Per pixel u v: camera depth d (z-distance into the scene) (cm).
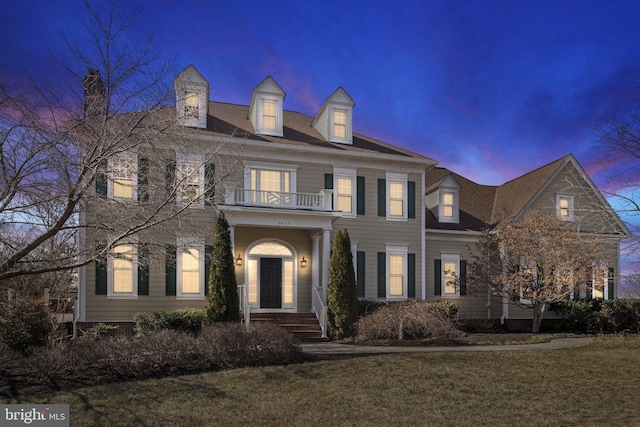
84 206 1045
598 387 1052
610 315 2169
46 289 1526
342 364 1210
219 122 2100
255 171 1967
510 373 1152
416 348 1490
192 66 1930
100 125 982
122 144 998
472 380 1094
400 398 974
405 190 2191
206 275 1852
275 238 2022
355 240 2092
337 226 2072
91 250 1126
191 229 1247
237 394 980
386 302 1852
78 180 959
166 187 1114
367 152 2116
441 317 1688
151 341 1152
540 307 2133
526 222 2114
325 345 1580
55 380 1015
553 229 2091
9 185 915
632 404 951
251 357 1208
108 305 1748
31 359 1035
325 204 1919
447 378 1105
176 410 890
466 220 2488
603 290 2434
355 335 1727
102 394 949
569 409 922
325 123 2186
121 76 995
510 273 2156
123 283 1775
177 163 1155
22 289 1527
